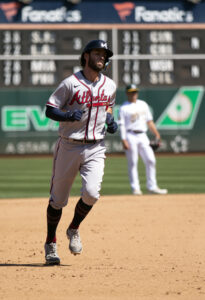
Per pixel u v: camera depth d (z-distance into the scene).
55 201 15.51
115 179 46.34
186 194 33.53
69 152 15.18
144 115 33.69
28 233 21.03
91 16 78.50
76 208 15.62
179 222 23.25
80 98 14.88
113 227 22.09
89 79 15.00
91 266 15.32
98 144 15.36
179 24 79.62
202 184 41.66
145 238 19.80
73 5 78.00
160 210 26.72
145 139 33.78
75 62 78.50
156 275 14.02
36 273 14.40
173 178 46.75
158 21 79.56
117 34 78.75
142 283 13.15
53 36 77.94
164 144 80.50
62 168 15.36
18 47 77.81
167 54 79.75
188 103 80.62
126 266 15.26
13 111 78.06
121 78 79.12
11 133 78.12
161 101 80.12
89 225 22.56
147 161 33.84
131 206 28.14
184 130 80.69
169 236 20.16
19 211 26.84
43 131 78.44
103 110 15.18
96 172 15.20
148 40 79.31
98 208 27.42
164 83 80.06
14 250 17.98
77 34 78.19
